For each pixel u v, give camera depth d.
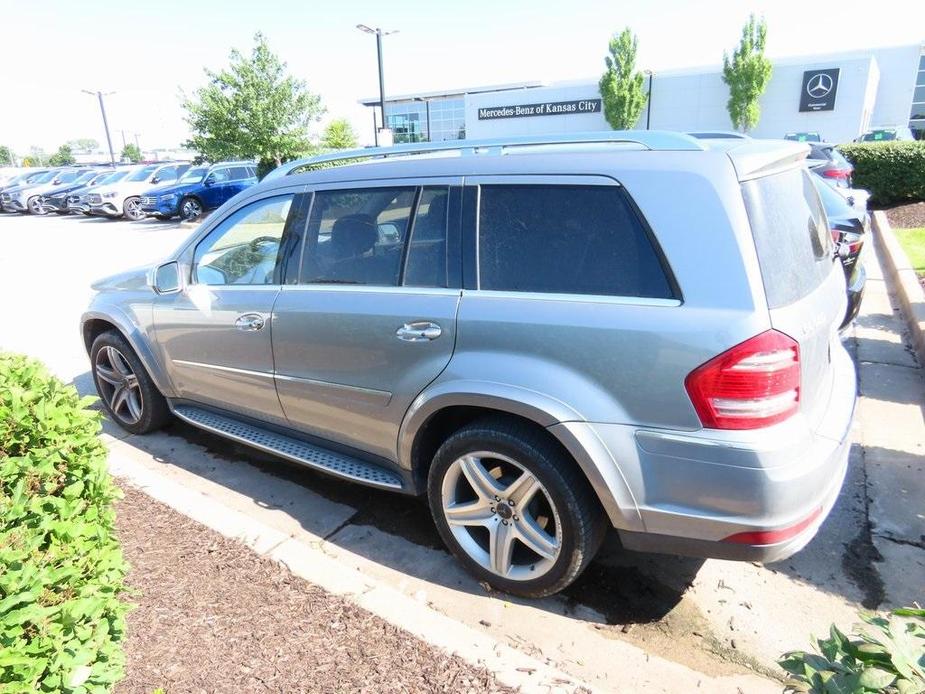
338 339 3.13
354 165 3.28
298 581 2.83
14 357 2.47
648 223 2.39
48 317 8.44
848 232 5.49
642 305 2.35
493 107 48.06
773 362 2.19
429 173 2.97
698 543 2.39
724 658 2.55
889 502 3.57
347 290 3.16
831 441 2.44
